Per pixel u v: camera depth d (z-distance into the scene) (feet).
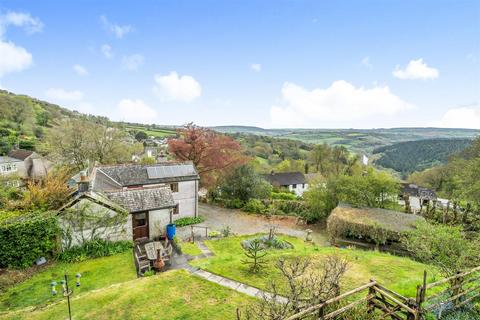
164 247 53.57
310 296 22.75
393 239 63.41
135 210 59.57
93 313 30.48
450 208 84.84
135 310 30.71
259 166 180.65
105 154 117.29
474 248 34.22
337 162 185.16
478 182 76.23
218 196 110.52
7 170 145.18
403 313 22.12
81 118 122.83
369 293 22.41
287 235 75.10
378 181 86.22
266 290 33.99
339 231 70.03
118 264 48.26
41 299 36.94
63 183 75.77
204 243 60.95
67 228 51.29
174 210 81.51
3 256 44.96
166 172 80.43
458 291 24.98
